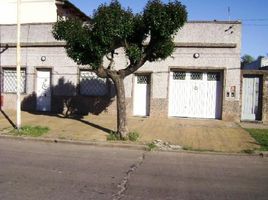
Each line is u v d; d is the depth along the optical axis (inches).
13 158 395.9
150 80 716.7
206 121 693.3
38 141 523.8
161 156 448.5
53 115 727.1
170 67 708.0
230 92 695.7
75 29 505.0
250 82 716.7
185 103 721.0
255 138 562.9
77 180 315.9
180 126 643.5
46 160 392.8
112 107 733.3
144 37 528.1
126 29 488.7
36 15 880.9
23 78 788.0
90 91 749.3
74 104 749.9
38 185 295.6
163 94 712.4
